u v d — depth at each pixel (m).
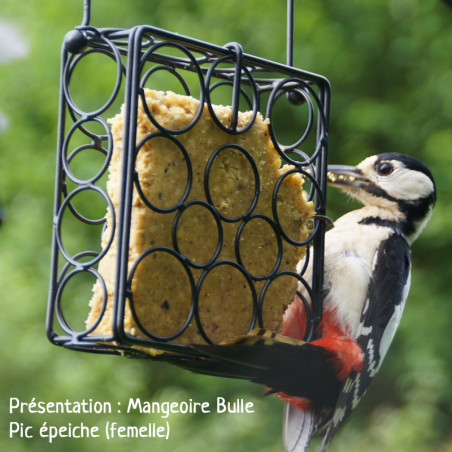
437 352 18.72
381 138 20.36
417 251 20.17
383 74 20.69
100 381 18.39
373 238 8.55
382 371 19.45
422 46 20.39
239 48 6.04
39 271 18.97
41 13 19.84
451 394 18.70
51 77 19.44
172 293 5.85
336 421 7.32
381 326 8.20
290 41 7.03
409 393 18.84
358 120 19.73
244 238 6.26
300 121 19.36
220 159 6.10
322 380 7.27
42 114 19.80
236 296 6.20
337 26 20.34
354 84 20.73
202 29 19.20
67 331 5.82
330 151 20.30
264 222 6.38
